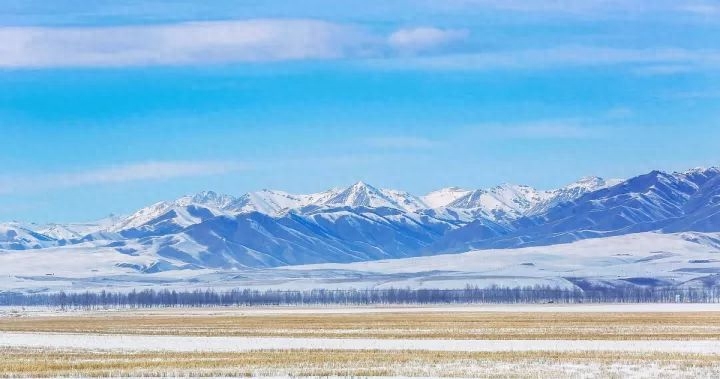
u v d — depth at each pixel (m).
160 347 121.88
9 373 85.31
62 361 97.81
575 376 79.38
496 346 116.75
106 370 86.75
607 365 87.94
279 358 98.06
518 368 85.94
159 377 81.38
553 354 100.31
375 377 79.81
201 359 98.38
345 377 80.00
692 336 134.50
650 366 86.88
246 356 101.69
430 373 82.06
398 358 96.44
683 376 79.12
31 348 121.69
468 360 93.88
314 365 89.69
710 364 88.25
